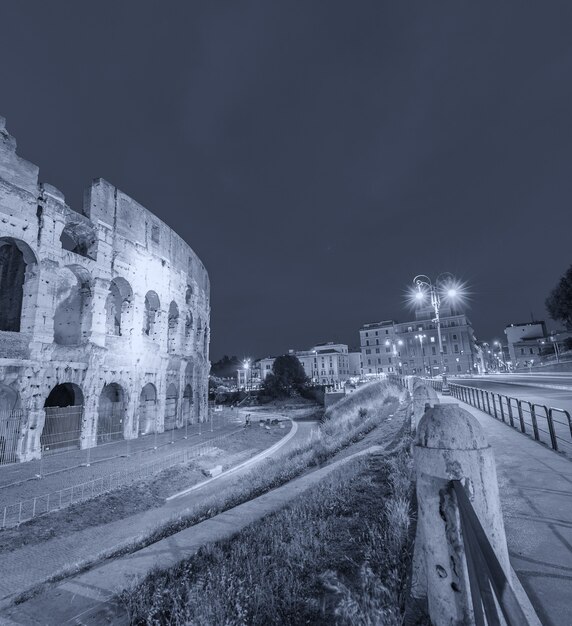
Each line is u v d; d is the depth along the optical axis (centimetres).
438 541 257
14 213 2467
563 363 5278
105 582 496
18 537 1460
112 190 3362
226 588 444
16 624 433
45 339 2561
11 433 2366
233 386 12712
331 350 13088
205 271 5681
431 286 3309
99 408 3253
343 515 625
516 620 137
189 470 2477
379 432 1694
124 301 3494
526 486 630
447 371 10319
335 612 367
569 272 3950
